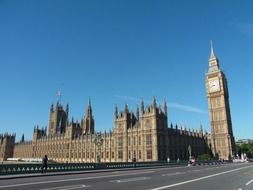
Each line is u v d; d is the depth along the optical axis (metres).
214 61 189.62
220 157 169.75
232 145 173.88
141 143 135.75
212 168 64.31
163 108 142.00
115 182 27.98
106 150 154.25
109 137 154.12
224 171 50.12
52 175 42.66
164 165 87.00
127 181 29.14
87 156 169.62
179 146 146.50
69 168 53.19
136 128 140.38
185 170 54.53
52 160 198.75
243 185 25.81
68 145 190.75
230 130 176.38
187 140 155.38
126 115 146.50
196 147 162.00
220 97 180.25
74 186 24.11
